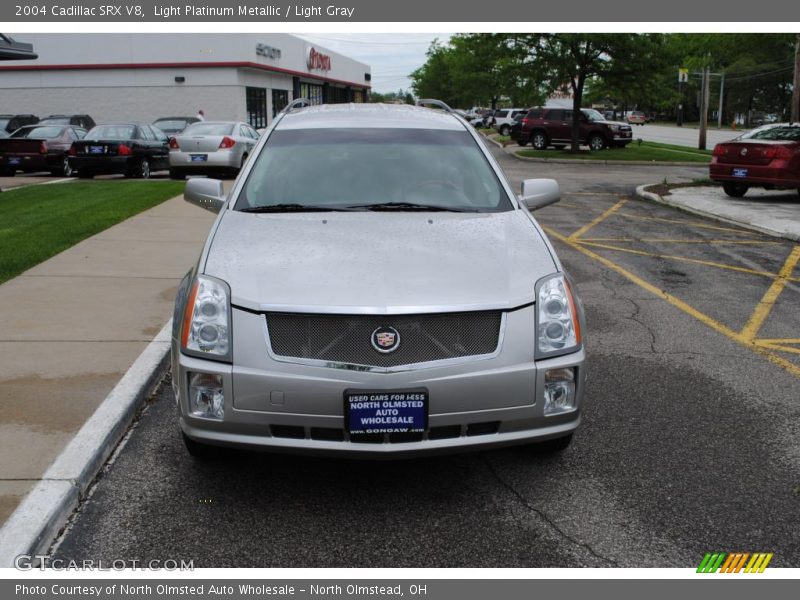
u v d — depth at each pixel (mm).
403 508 3512
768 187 15242
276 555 3145
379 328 3309
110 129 19688
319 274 3484
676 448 4152
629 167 26188
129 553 3146
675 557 3156
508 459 4008
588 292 7773
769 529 3359
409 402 3275
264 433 3336
